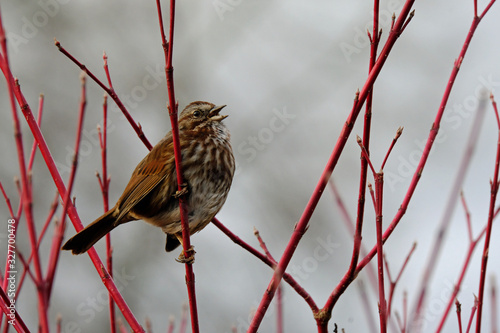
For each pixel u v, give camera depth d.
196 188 8.11
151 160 8.20
